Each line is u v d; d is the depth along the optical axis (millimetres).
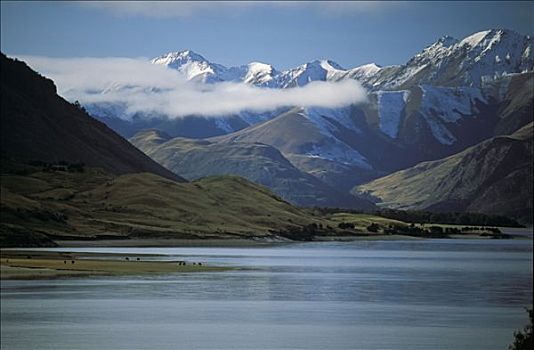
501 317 169625
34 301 184625
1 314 166000
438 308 183750
